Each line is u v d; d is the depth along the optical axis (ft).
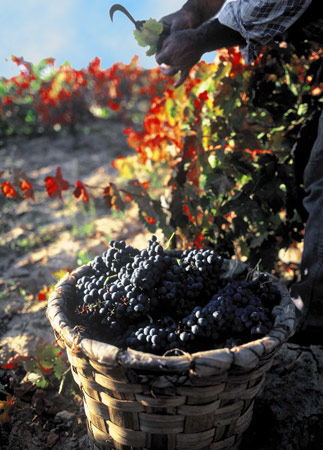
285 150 9.34
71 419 7.31
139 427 5.60
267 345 5.26
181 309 6.15
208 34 7.22
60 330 5.58
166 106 10.22
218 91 9.41
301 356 7.90
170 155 10.66
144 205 9.16
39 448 6.90
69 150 21.63
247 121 9.40
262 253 9.13
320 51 8.94
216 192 8.87
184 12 7.76
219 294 6.15
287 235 9.13
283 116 9.29
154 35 7.52
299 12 6.43
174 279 6.16
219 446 5.95
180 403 5.31
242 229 8.73
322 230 7.36
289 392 7.32
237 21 6.73
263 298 6.35
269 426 6.89
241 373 5.28
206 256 6.38
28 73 20.90
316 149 7.45
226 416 5.66
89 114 25.36
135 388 5.21
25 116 23.85
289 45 8.68
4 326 9.78
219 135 8.96
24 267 11.96
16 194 9.45
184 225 9.36
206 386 5.16
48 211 15.52
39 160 20.38
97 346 5.13
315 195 7.55
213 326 5.70
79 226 14.23
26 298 10.65
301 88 9.68
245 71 9.02
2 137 23.24
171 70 7.91
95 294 5.98
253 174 8.82
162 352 5.64
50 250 12.74
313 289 7.57
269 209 9.04
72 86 23.21
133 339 5.65
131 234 13.24
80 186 9.18
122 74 25.40
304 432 6.74
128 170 11.70
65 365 7.71
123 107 25.94
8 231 14.25
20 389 7.72
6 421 7.11
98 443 6.21
